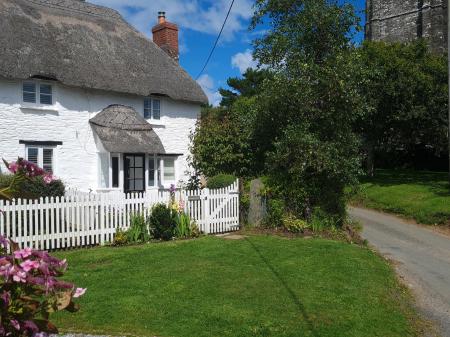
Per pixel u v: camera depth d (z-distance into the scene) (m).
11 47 16.67
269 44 14.79
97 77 18.62
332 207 13.91
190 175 20.98
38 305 3.21
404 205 19.59
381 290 7.99
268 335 5.77
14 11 18.28
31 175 4.05
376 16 46.69
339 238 12.99
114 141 18.30
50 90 17.78
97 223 11.68
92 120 18.70
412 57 25.98
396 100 24.62
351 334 5.93
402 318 6.77
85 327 5.93
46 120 17.50
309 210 13.70
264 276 8.41
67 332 5.76
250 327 5.98
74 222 11.30
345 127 14.02
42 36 18.17
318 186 13.84
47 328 3.27
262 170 16.75
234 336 5.72
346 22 14.14
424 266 10.58
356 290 7.78
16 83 16.70
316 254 10.38
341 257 10.16
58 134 17.84
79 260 9.76
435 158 33.38
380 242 13.60
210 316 6.34
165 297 7.14
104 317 6.29
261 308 6.71
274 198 13.86
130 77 19.97
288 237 12.73
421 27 43.31
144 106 20.91
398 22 45.31
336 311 6.71
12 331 3.13
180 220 12.66
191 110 22.58
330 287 7.86
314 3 14.01
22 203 10.78
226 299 7.08
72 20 20.34
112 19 23.31
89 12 22.56
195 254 10.25
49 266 3.27
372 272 9.16
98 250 10.83
